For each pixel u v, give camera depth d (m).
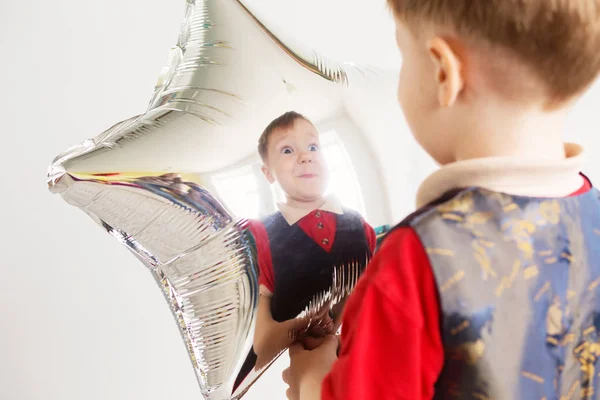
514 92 0.47
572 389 0.53
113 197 0.68
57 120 1.53
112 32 1.54
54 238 1.51
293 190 0.69
